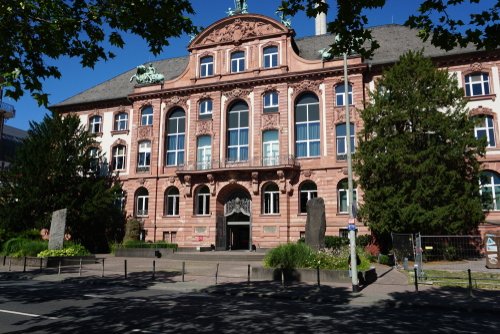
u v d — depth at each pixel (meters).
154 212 35.34
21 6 7.06
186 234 33.50
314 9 7.26
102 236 36.25
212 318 8.87
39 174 31.59
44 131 33.69
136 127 37.56
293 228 30.55
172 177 35.34
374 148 24.28
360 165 24.22
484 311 10.01
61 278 16.88
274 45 34.16
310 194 31.31
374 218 23.38
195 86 35.56
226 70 35.28
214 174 33.31
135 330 7.61
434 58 29.56
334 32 7.51
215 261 25.83
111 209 34.06
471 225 22.39
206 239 32.84
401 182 23.11
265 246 30.86
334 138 30.95
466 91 28.97
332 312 9.80
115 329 7.69
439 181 21.52
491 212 26.64
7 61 7.23
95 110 39.97
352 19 7.24
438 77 23.70
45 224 30.34
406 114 23.42
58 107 40.81
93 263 23.39
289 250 16.50
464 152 22.67
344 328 7.95
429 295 12.27
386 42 33.91
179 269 20.19
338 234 29.39
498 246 17.78
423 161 22.91
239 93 34.28
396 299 11.52
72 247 23.72
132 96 37.72
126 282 15.42
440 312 10.02
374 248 26.72
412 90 23.83
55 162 32.25
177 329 7.72
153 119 37.03
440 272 17.22
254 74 34.12
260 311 9.84
